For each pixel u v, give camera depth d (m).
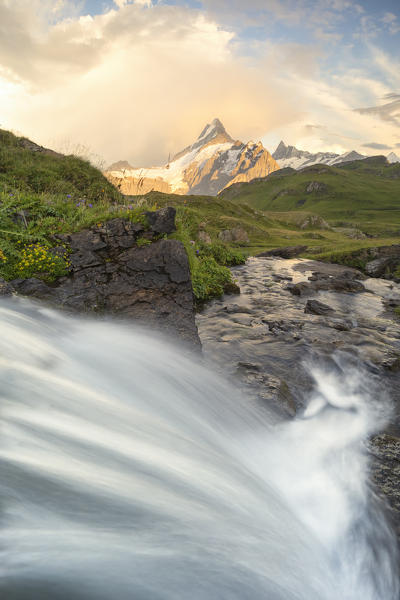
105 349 5.61
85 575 1.52
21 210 8.84
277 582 2.23
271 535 2.76
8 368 3.35
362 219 125.88
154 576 1.70
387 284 19.73
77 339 5.71
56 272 7.36
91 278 7.39
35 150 23.00
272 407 5.56
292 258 26.80
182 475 2.84
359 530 3.67
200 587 1.77
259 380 6.28
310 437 5.16
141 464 2.70
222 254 22.64
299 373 7.03
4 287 6.47
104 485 2.22
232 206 56.41
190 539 2.09
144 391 4.63
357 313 13.15
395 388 6.93
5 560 1.45
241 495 3.08
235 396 5.72
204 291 12.59
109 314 6.95
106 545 1.75
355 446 5.06
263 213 60.94
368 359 7.91
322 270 21.70
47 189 18.69
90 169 21.92
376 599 3.09
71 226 8.67
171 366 5.90
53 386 3.39
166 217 8.29
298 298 14.79
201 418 4.66
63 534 1.71
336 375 7.18
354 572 3.24
